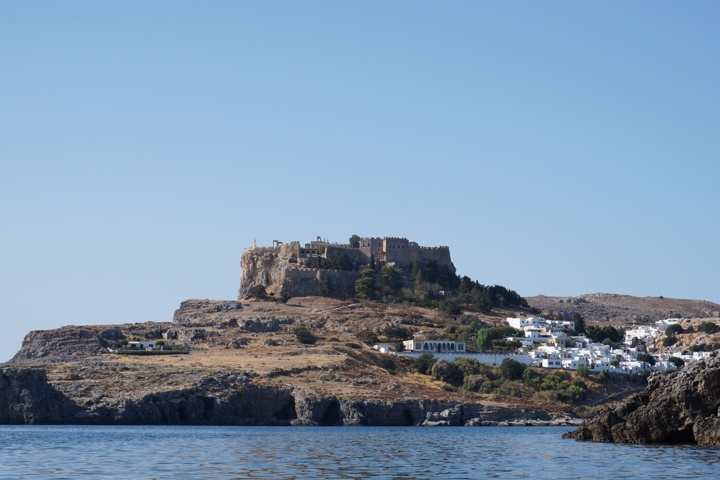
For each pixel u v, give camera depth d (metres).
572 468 172.50
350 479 159.62
